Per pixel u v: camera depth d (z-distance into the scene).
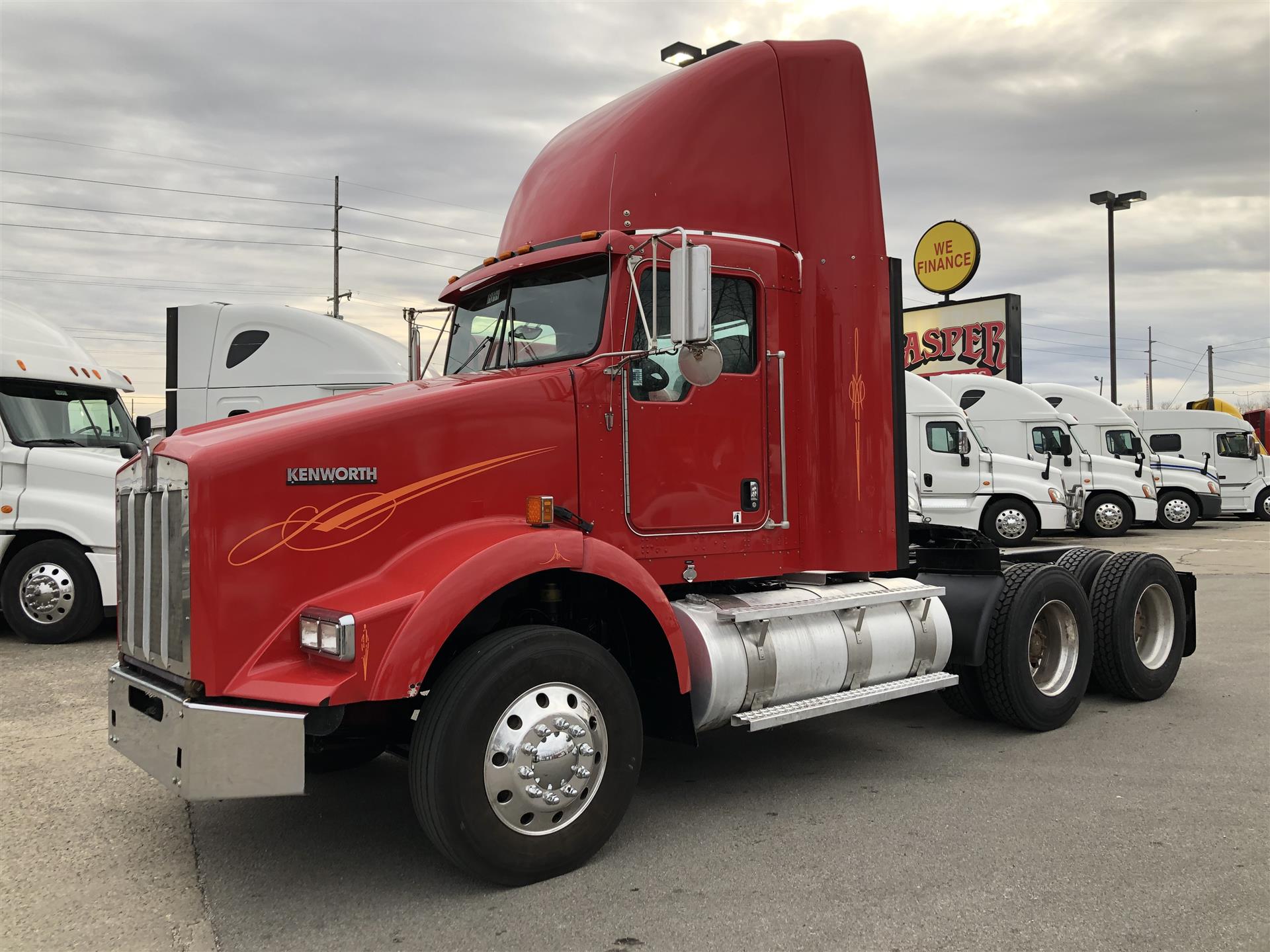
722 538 4.56
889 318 5.09
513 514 3.96
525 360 4.57
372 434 3.68
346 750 4.70
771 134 4.91
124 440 9.95
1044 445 18.64
